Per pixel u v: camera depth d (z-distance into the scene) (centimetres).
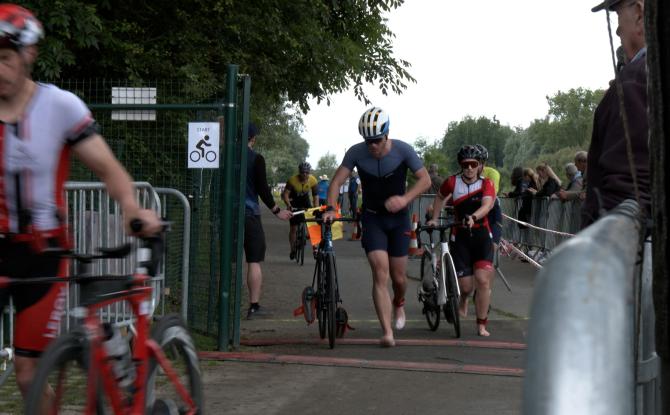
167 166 759
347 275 1439
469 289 869
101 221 584
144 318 317
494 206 905
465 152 870
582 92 7712
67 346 281
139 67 1205
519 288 1305
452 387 584
